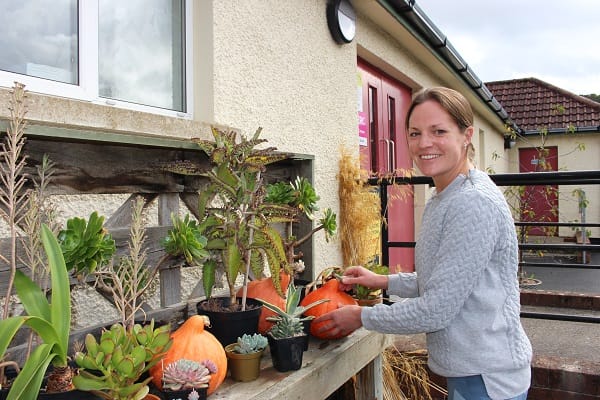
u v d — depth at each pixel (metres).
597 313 3.94
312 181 2.32
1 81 1.42
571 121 10.97
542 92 12.29
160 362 1.23
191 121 1.86
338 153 3.13
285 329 1.43
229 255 1.51
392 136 4.66
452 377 1.42
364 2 3.30
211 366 1.20
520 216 7.54
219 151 1.48
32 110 1.31
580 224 3.92
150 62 1.96
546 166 8.60
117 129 1.56
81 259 1.13
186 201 1.86
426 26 4.06
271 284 1.74
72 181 1.42
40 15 1.56
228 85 2.14
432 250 1.43
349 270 1.88
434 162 1.48
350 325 1.55
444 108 1.46
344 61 3.24
